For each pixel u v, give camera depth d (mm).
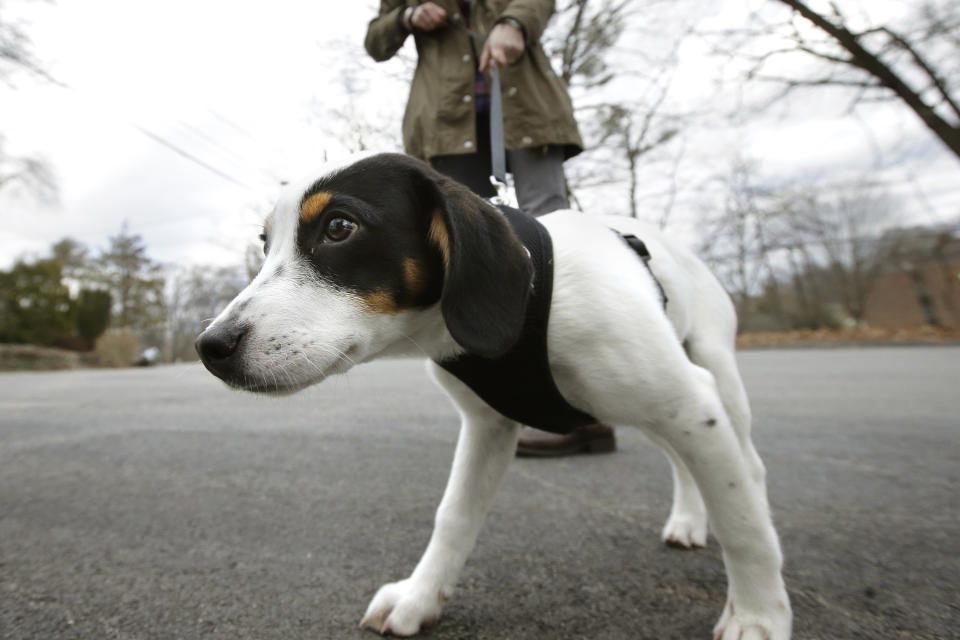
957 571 469
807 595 433
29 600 433
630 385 361
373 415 1339
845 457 888
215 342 326
